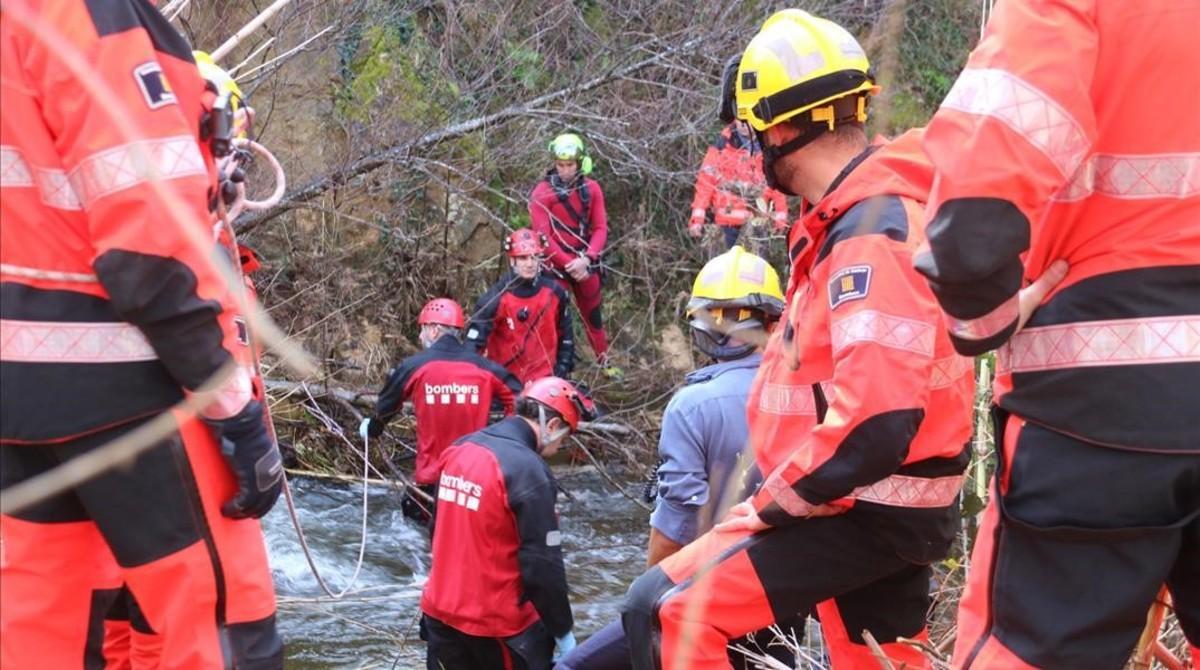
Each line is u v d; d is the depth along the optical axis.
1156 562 1.93
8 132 2.09
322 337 8.35
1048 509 1.97
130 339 2.18
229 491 2.32
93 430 2.16
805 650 3.68
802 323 2.70
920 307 2.46
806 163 2.69
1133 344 1.93
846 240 2.53
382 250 9.16
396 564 6.84
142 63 2.10
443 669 4.43
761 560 2.65
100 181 2.04
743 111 2.71
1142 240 1.94
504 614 4.28
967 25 11.79
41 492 1.51
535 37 8.45
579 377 9.70
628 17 8.77
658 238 10.66
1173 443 1.90
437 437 6.58
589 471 8.82
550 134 9.19
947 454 2.64
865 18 8.51
